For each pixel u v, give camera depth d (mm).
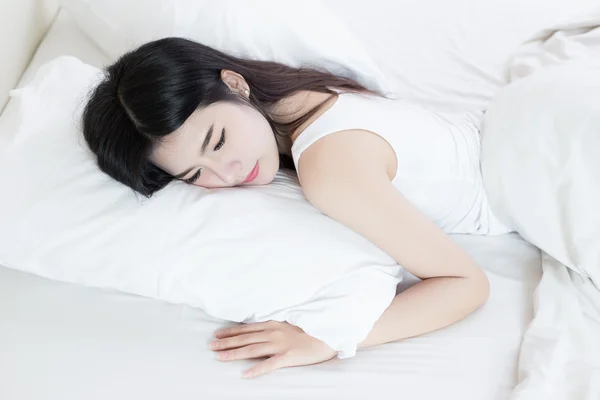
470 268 869
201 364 830
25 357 819
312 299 831
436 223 1020
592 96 882
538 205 922
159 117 797
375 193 825
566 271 926
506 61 1242
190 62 834
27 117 905
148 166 874
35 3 1288
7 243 849
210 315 889
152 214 866
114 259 855
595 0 1303
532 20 1276
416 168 932
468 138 1012
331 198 838
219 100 838
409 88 1231
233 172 866
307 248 841
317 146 862
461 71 1245
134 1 1070
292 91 917
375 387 798
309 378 812
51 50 1256
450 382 803
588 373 787
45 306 886
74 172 875
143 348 842
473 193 992
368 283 832
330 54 1022
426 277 880
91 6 1123
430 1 1344
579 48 1164
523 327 875
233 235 847
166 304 907
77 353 828
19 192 852
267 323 856
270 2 1026
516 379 808
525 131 928
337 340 801
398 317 851
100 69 1024
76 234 854
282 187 921
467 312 875
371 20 1334
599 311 878
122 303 900
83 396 782
